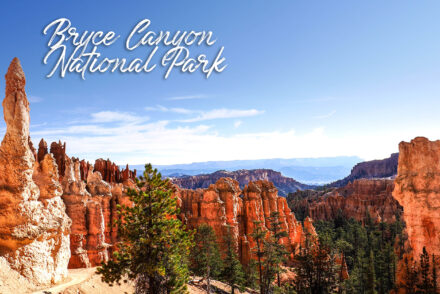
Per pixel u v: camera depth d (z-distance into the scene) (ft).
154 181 114.11
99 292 120.47
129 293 131.85
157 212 111.45
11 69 107.45
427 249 133.28
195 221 241.76
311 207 579.89
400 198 144.56
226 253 209.26
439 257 129.29
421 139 140.56
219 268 208.95
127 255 111.55
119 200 190.80
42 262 108.06
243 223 278.87
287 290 197.57
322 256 172.04
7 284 94.58
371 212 501.97
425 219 134.41
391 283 233.35
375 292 214.90
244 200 288.92
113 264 110.11
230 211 252.42
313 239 221.87
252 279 219.00
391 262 243.60
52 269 112.98
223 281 219.82
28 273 102.83
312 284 169.37
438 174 135.64
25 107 109.19
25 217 103.76
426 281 126.21
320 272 169.89
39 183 118.83
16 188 103.35
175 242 113.09
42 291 102.63
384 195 533.55
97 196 176.14
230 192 257.14
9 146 104.37
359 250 300.61
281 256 203.51
